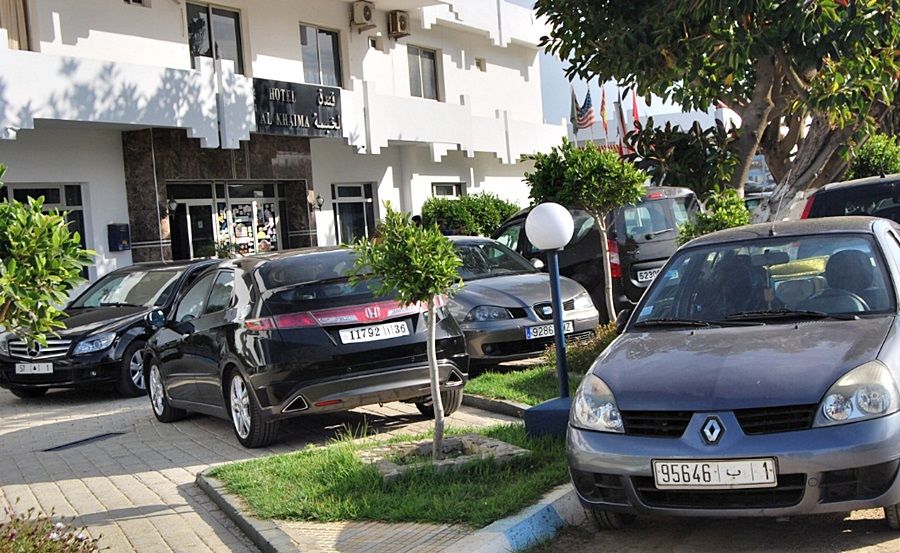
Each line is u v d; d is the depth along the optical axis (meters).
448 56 27.70
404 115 23.62
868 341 4.85
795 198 14.45
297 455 7.16
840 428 4.41
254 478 6.60
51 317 4.07
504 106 30.58
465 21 27.44
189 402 9.38
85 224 17.88
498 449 6.55
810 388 4.52
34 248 3.94
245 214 21.17
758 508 4.50
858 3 12.62
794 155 16.77
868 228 5.90
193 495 6.75
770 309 5.61
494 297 10.50
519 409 8.48
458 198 25.50
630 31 13.84
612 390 5.00
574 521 5.47
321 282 7.84
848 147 14.36
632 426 4.82
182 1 19.34
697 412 4.63
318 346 7.54
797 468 4.39
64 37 17.05
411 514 5.48
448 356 8.09
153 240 18.39
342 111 21.62
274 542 5.28
